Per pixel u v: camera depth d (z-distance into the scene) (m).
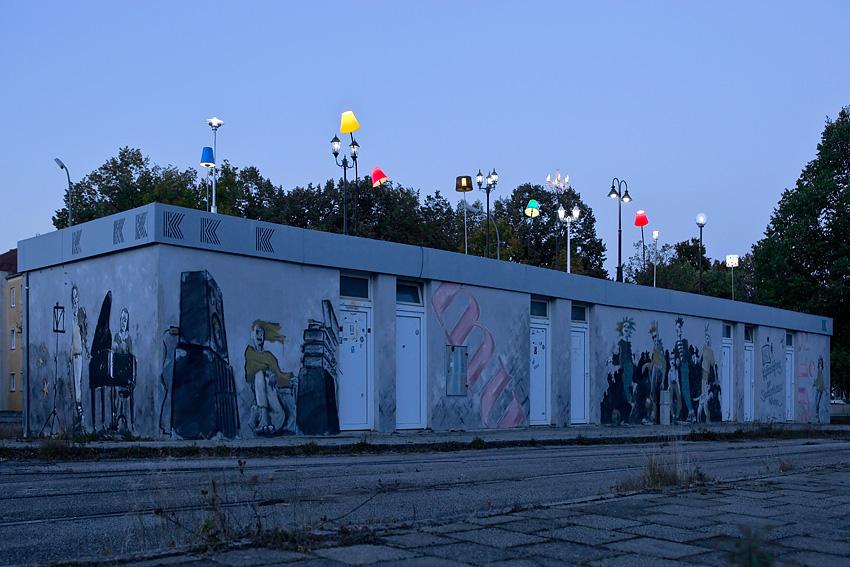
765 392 41.38
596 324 30.84
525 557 6.13
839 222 48.06
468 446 20.27
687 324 35.94
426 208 75.44
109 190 61.78
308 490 10.42
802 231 49.12
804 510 8.78
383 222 65.44
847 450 21.55
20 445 15.60
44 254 22.56
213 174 34.53
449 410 24.44
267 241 19.95
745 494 10.00
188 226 18.56
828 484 11.21
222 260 19.23
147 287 18.52
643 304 33.09
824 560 6.36
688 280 82.62
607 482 11.95
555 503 8.95
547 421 28.66
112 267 19.95
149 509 8.55
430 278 23.98
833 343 51.56
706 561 6.12
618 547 6.57
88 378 20.70
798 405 44.34
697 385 36.34
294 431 20.27
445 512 8.73
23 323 23.50
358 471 13.12
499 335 26.39
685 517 8.10
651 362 33.53
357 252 21.95
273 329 20.06
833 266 47.78
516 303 27.14
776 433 29.84
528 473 13.29
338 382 21.55
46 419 22.41
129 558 5.87
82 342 21.03
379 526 7.28
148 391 18.33
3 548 6.65
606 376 31.22
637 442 24.00
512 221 92.62
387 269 22.70
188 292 18.59
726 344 38.91
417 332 23.92
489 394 25.89
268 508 8.78
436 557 6.03
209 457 14.95
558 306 29.05
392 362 22.77
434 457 16.77
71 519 8.00
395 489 10.01
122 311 19.42
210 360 18.80
